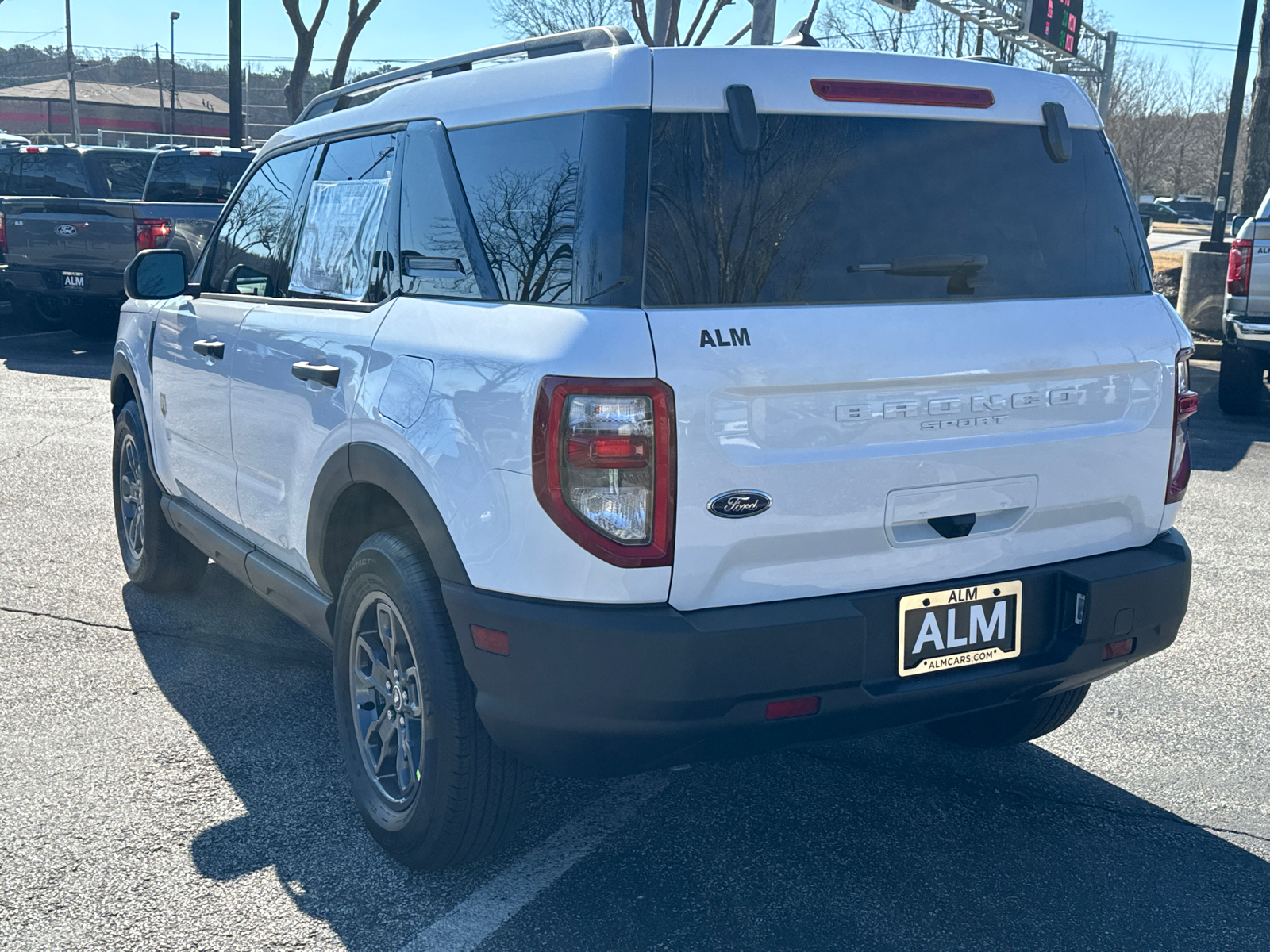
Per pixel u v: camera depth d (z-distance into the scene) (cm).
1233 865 310
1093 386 291
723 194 256
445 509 268
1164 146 6956
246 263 412
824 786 352
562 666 247
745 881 299
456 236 293
